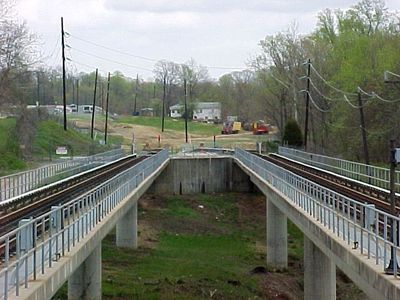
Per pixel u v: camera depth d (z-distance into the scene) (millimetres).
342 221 22672
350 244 21297
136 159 77188
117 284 39000
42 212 32656
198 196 80562
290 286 45219
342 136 84688
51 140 84812
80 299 33250
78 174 53312
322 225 25594
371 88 78125
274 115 112375
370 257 19188
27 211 32750
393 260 16859
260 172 51656
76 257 20547
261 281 44969
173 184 83062
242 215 71500
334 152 88250
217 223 67250
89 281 33375
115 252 49656
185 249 54469
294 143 93438
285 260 50125
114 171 58531
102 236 26328
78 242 21781
